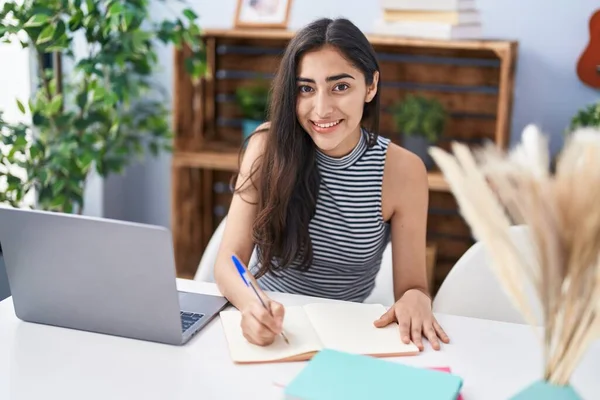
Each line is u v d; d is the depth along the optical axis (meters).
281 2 2.85
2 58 2.67
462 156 0.92
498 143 2.63
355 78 1.49
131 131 2.88
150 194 3.29
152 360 1.26
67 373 1.21
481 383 1.20
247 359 1.25
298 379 1.10
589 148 0.86
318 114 1.49
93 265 1.30
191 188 3.06
